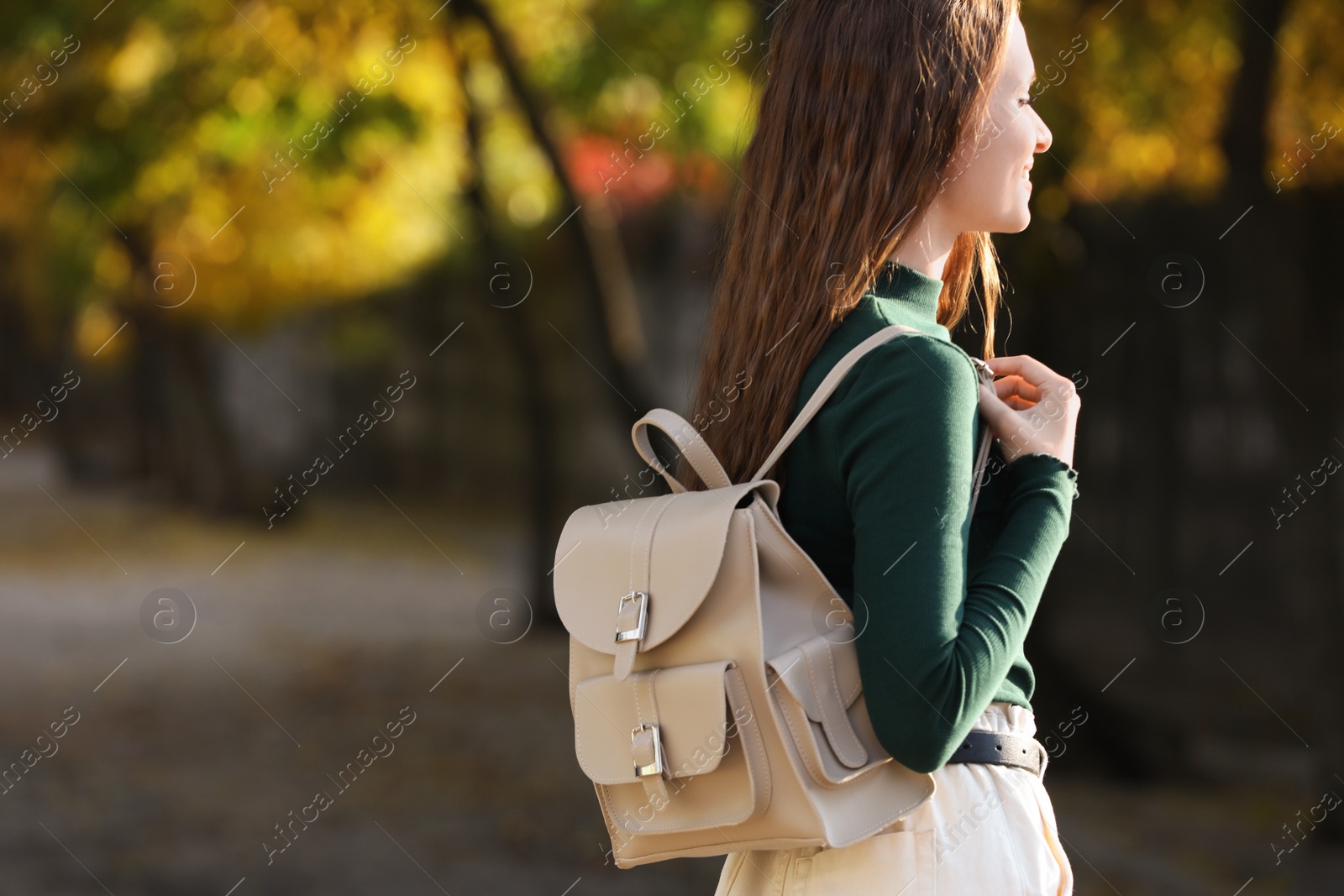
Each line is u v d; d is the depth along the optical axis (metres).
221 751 14.81
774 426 2.98
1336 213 15.25
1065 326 20.27
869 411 2.73
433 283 40.19
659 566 2.88
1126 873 10.66
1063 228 12.73
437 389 42.56
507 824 12.00
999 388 3.15
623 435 19.33
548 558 23.11
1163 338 22.39
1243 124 11.19
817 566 2.88
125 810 12.30
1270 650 19.58
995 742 2.90
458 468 42.53
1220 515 21.92
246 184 19.44
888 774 2.79
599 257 19.05
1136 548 23.06
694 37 15.80
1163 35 13.02
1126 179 14.58
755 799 2.74
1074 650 20.61
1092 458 23.77
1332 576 11.38
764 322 3.05
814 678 2.72
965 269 3.56
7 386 62.38
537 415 23.02
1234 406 21.53
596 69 16.34
